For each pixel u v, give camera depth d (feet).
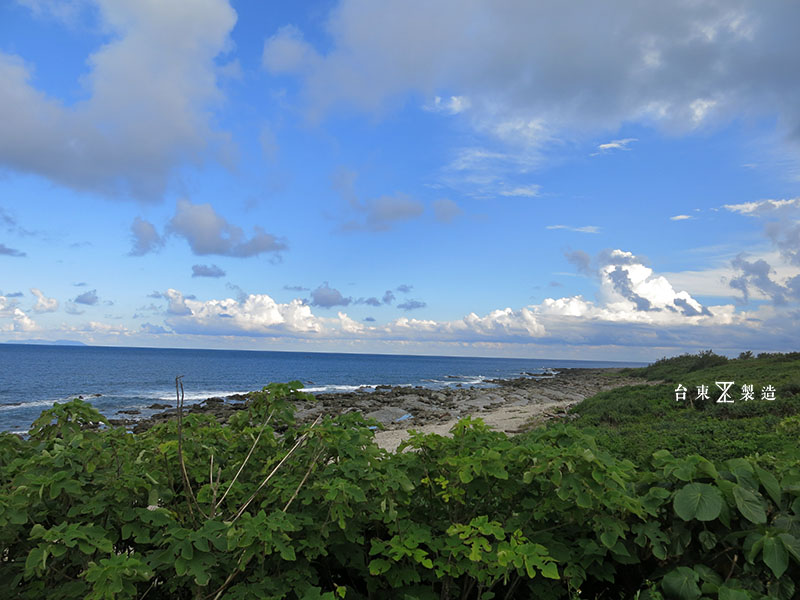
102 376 244.22
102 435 12.18
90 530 8.93
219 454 13.07
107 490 10.10
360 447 11.49
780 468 12.26
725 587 8.85
